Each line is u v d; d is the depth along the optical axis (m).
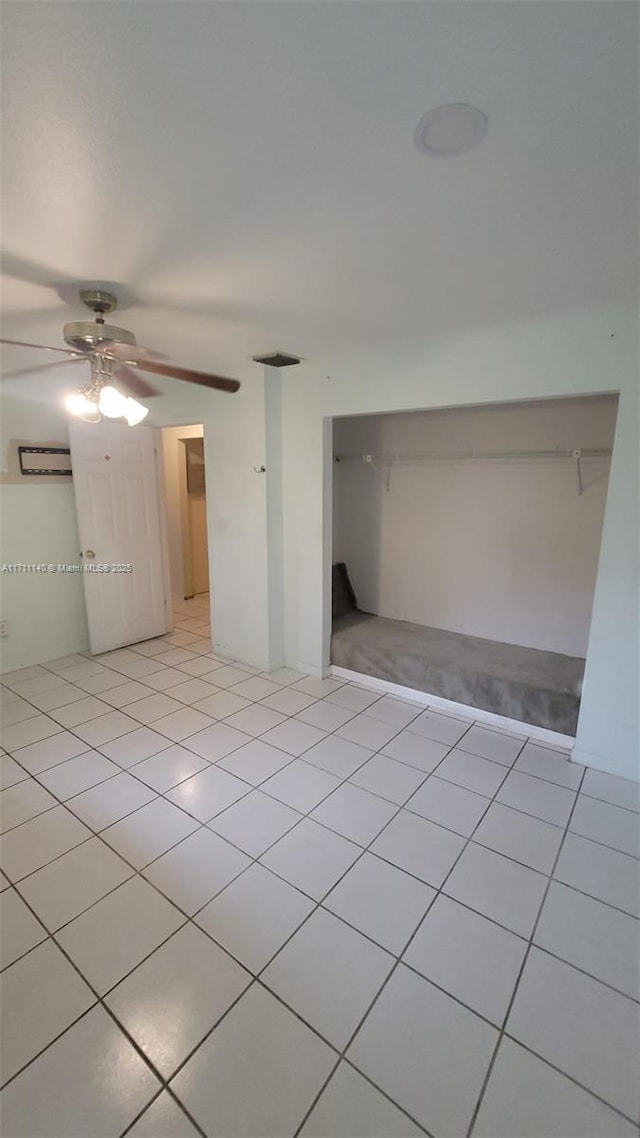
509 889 1.88
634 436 2.25
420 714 3.20
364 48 0.87
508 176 1.23
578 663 3.28
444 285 1.91
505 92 0.96
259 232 1.50
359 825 2.20
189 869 1.96
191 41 0.85
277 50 0.87
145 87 0.95
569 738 2.80
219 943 1.66
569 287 1.94
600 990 1.52
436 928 1.72
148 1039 1.38
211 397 3.68
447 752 2.77
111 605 4.25
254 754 2.74
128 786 2.46
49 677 3.76
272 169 1.20
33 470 3.82
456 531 3.86
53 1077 1.29
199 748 2.79
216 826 2.19
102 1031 1.40
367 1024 1.42
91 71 0.92
